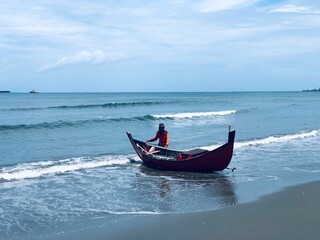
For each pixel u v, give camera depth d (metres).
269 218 9.23
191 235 8.29
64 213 10.07
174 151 16.62
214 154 14.83
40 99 99.81
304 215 9.38
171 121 38.09
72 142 23.52
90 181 13.73
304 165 16.39
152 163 16.22
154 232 8.55
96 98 110.19
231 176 14.55
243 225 8.79
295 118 40.53
